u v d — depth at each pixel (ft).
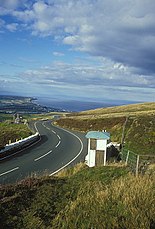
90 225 25.23
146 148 95.25
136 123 135.95
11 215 30.58
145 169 49.03
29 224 28.55
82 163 71.10
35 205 34.35
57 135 151.53
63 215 29.53
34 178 46.96
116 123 162.20
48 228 26.94
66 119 233.35
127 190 31.45
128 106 368.27
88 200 31.71
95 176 50.65
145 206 27.27
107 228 24.09
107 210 27.76
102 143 69.10
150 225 24.09
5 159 79.61
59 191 41.45
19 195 36.47
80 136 151.64
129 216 25.67
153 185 33.53
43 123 242.78
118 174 49.88
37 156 87.20
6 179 56.70
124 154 72.18
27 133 143.64
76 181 48.93
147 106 343.46
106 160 69.97
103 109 374.02
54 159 83.56
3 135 135.95
